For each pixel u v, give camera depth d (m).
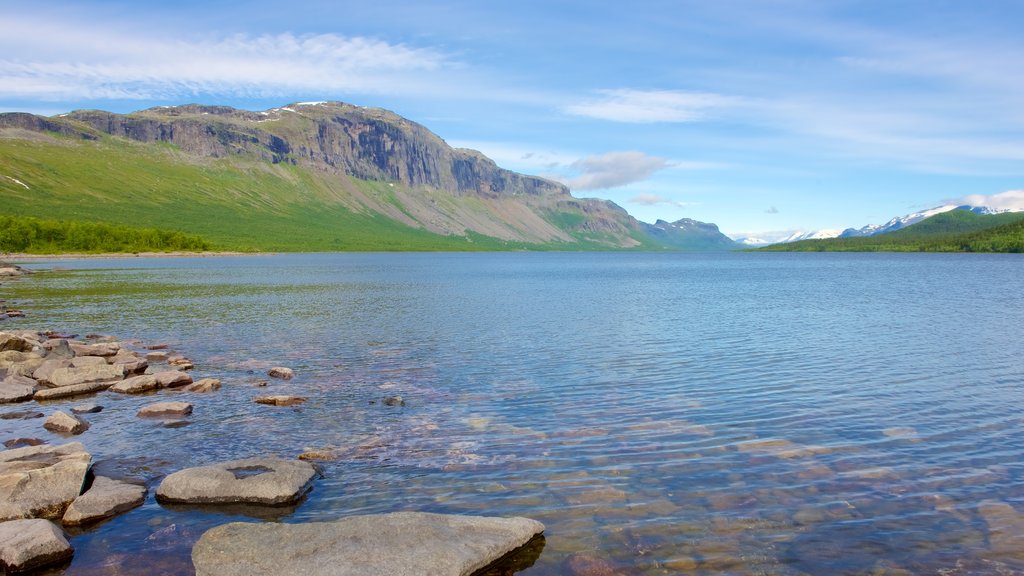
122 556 10.63
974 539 11.09
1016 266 148.12
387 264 180.12
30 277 96.38
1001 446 16.08
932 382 23.59
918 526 11.61
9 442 16.55
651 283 93.06
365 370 26.69
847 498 12.86
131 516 12.20
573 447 16.12
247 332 38.62
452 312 50.53
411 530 10.80
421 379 24.83
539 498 12.93
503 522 11.20
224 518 12.15
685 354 30.03
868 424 18.09
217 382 23.34
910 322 42.22
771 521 11.85
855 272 124.81
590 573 10.06
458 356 29.98
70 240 189.75
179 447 16.39
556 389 22.91
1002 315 46.25
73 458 13.99
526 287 83.81
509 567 10.24
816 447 16.06
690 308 53.16
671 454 15.56
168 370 25.55
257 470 13.73
